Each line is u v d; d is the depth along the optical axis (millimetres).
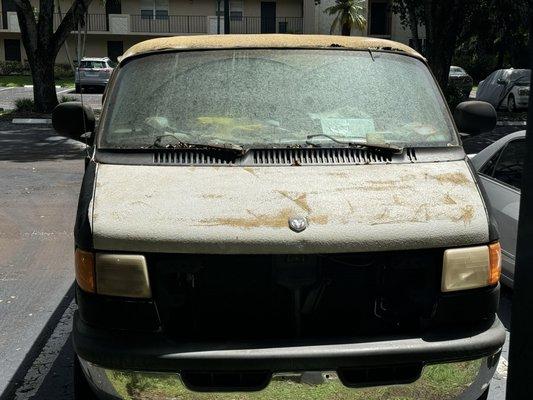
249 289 2998
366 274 3049
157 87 3910
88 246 2977
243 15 44062
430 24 22516
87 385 3305
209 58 4066
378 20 45031
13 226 8211
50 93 22312
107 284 2941
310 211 3031
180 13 44000
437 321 3033
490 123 4441
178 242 2906
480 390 3123
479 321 3111
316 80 3963
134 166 3438
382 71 4074
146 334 2932
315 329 3070
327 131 3697
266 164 3445
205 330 3018
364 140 3662
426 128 3812
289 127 3711
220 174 3330
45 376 4379
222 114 3770
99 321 2969
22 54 45188
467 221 3088
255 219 2977
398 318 3082
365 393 2908
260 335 3018
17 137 17203
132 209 3055
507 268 5398
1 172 11961
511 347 2811
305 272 2980
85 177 3484
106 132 3721
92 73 32938
